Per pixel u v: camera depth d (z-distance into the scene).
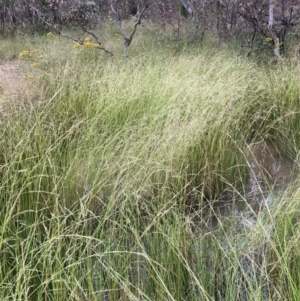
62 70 5.79
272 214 2.54
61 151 3.17
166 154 3.04
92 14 11.75
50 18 12.12
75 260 2.24
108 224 2.56
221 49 7.72
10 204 2.42
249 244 2.28
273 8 7.91
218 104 3.92
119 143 3.18
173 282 2.17
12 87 4.47
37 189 2.66
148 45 9.01
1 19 12.84
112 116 3.94
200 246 2.31
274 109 4.66
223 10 9.41
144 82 4.74
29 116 3.40
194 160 3.30
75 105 4.42
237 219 2.72
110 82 4.66
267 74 5.82
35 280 2.12
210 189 3.14
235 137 3.91
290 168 3.91
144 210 2.71
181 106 3.84
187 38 9.57
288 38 7.98
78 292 2.06
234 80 4.77
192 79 4.57
